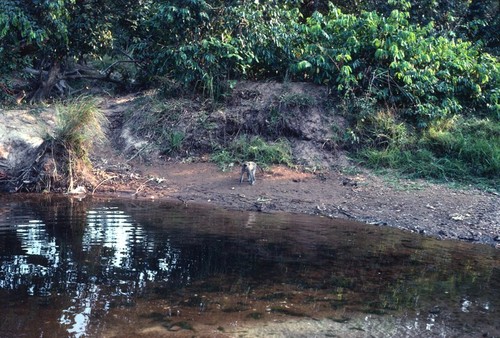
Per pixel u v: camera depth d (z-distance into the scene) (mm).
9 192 9398
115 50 14133
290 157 10797
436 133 10891
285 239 7035
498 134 11070
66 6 12164
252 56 11852
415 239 7363
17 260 5777
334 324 4555
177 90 12391
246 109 11664
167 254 6188
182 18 11523
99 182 9938
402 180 10102
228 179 10148
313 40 12094
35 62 14680
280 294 5172
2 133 10438
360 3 14234
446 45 12062
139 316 4555
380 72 11469
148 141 11430
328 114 11531
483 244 7301
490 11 14945
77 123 10000
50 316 4484
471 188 9711
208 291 5172
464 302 5125
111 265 5738
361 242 7062
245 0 12008
